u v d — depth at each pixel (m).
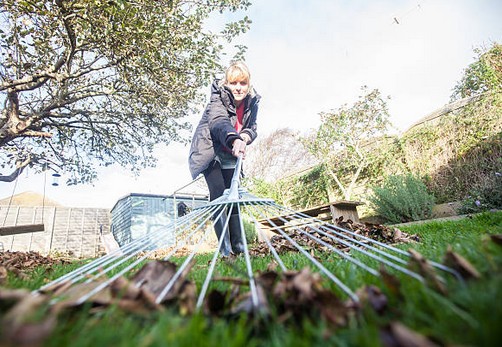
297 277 0.59
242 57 6.03
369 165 8.25
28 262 3.21
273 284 0.69
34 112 6.52
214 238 8.34
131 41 4.72
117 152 8.59
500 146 5.63
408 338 0.34
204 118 2.91
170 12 5.19
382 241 2.47
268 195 10.02
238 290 0.73
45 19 4.76
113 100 7.48
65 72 5.75
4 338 0.32
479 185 5.41
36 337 0.32
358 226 2.75
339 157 8.89
